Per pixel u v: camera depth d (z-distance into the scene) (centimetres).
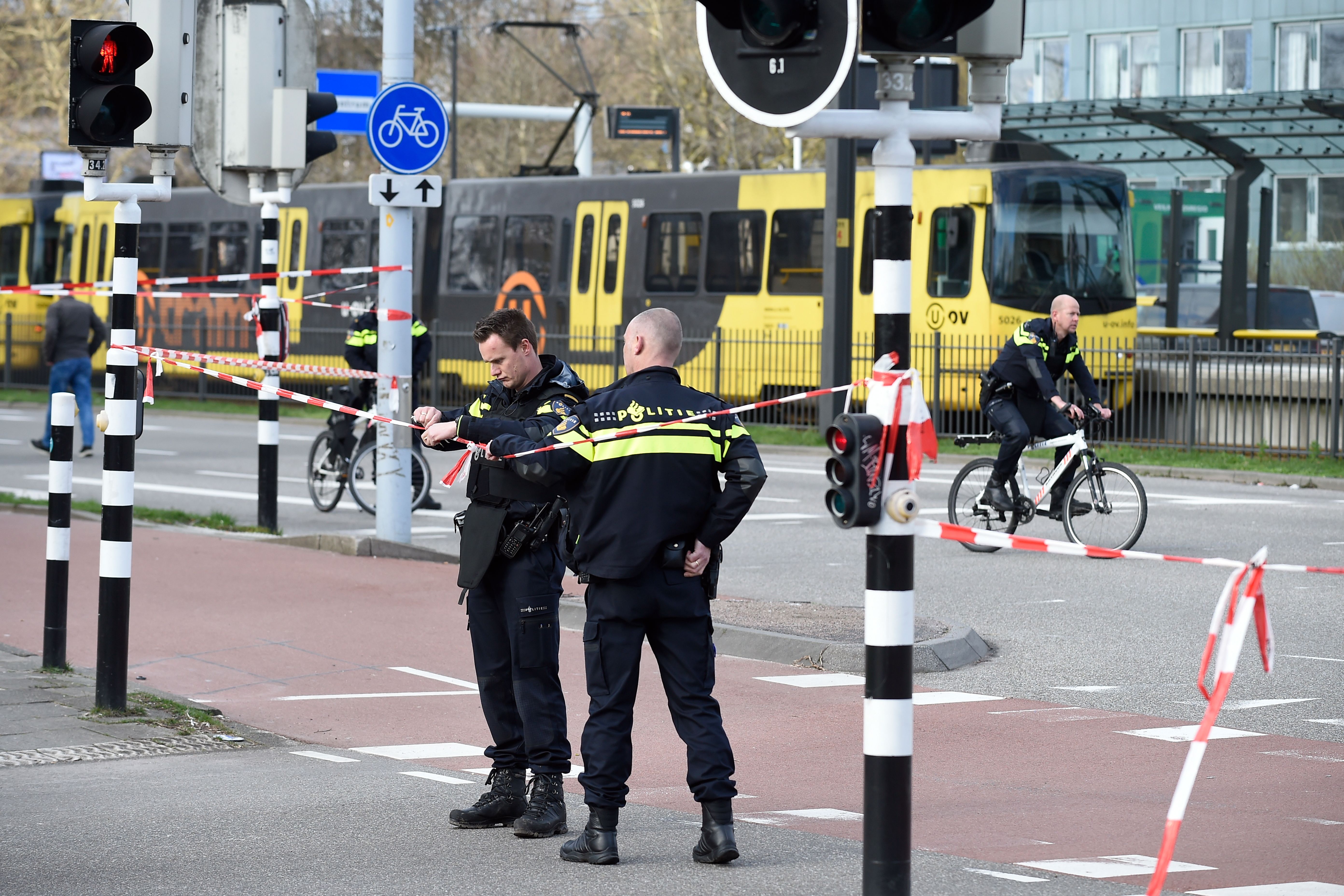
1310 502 5659
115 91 2553
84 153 2591
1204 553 4531
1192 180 13125
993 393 4519
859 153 8250
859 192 8244
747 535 5009
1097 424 6738
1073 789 2247
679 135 11412
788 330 8462
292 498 5916
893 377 1473
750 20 1489
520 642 1984
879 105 1507
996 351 7656
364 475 5447
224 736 2586
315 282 10306
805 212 8412
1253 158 8431
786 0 1463
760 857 1880
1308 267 13325
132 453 2700
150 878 1791
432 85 16925
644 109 11331
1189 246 11706
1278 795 2195
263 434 4828
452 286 9950
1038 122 8350
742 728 2661
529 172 9969
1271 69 13812
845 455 1455
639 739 2611
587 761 1869
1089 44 14662
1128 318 7894
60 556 2994
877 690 1466
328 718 2755
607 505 1859
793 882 1761
